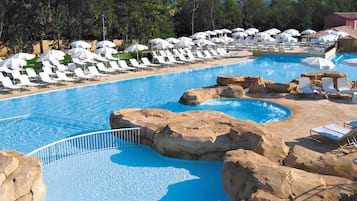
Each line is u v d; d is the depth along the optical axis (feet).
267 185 23.79
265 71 90.07
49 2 118.42
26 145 41.52
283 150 33.04
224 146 35.50
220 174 33.30
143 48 93.76
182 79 79.71
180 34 201.26
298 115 47.75
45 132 45.50
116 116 43.60
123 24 136.36
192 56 101.50
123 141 41.16
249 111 53.47
